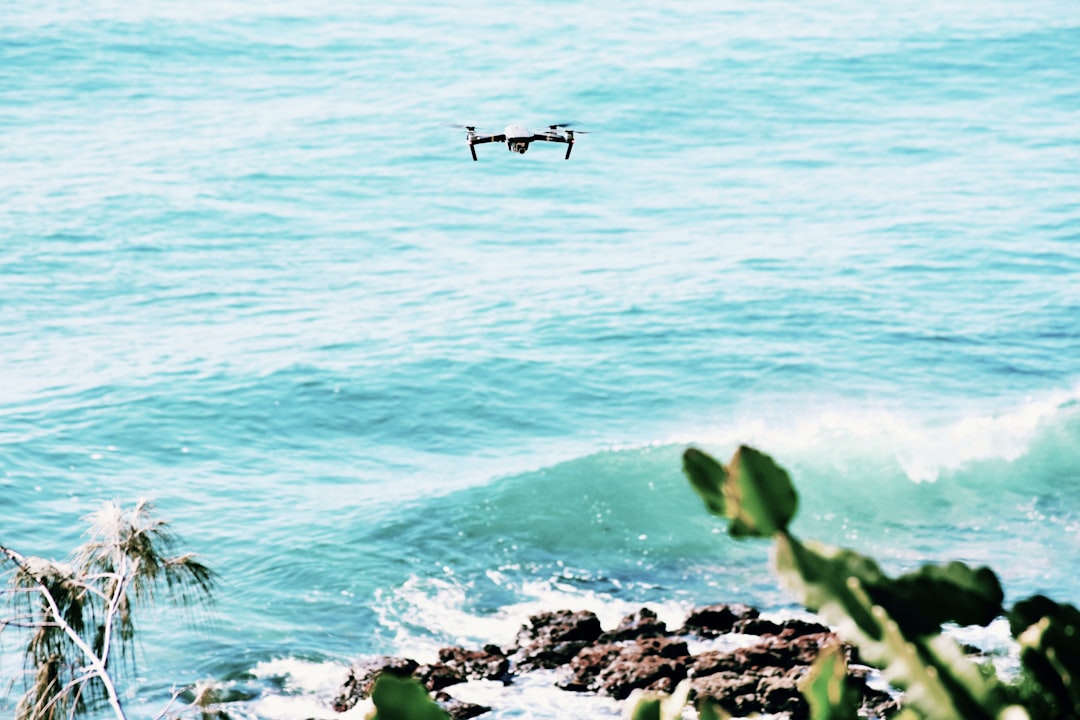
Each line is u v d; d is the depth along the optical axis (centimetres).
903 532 2766
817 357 3719
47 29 7494
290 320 4009
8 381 3503
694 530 2764
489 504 2886
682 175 5653
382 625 2386
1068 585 2456
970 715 206
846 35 8012
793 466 3089
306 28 8019
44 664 1180
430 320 4000
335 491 3005
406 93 6781
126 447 3172
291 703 2100
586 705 2039
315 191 5291
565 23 8269
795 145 6081
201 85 6869
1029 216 4959
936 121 6438
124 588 1222
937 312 4028
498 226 4981
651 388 3572
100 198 4975
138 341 3822
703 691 1978
